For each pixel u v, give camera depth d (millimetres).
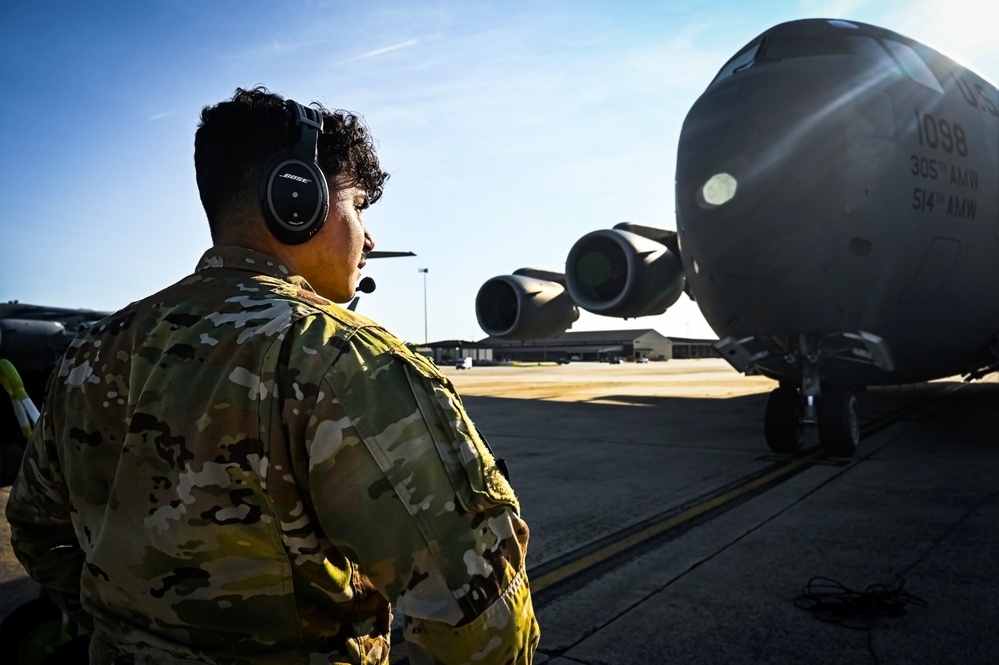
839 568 3857
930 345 7820
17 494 1263
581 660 2861
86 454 1062
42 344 6926
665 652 2912
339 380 920
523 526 1023
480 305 12125
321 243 1192
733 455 7691
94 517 1050
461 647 900
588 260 9828
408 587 899
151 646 999
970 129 7246
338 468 896
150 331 1049
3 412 6609
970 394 15562
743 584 3658
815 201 6246
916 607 3301
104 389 1060
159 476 964
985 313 8031
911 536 4410
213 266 1113
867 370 7496
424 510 902
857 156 6242
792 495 5645
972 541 4270
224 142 1120
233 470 930
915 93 6785
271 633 969
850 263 6441
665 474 6684
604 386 21984
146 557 971
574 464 7340
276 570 953
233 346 971
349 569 1044
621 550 4309
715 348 7812
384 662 1124
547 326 11469
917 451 7676
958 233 7051
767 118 6371
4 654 2182
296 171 1098
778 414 7551
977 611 3234
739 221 6469
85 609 1102
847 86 6418
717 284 7059
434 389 967
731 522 4871
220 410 940
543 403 15172
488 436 9766
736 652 2895
